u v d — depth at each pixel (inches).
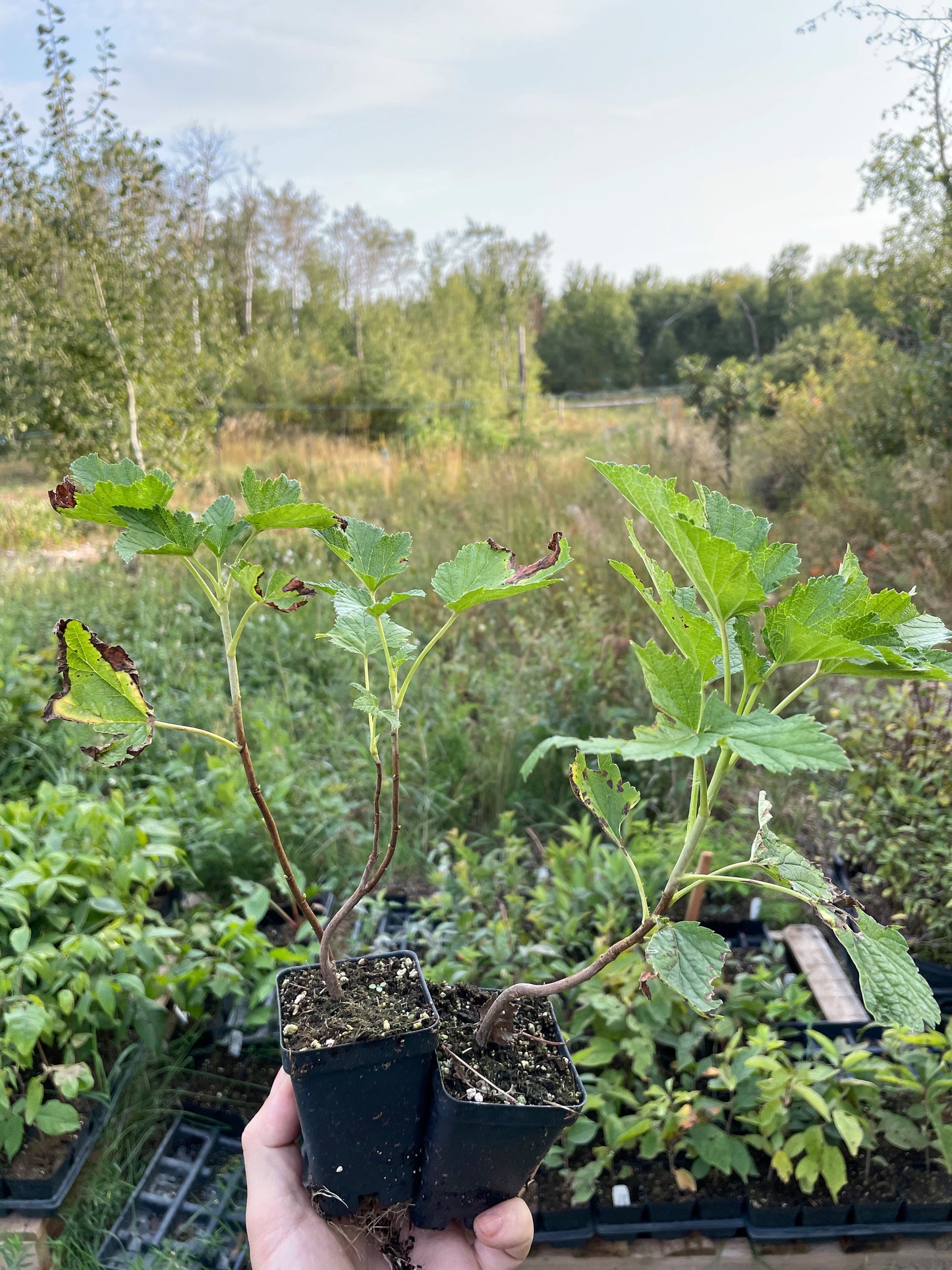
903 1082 83.5
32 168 341.7
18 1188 83.4
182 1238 86.5
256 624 213.2
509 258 1241.4
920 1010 30.9
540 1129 43.3
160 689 166.9
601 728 163.0
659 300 1237.1
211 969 102.2
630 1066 95.5
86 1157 87.6
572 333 1211.9
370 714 40.0
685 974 32.5
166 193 389.4
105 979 88.5
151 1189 91.0
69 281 367.2
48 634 196.2
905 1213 83.7
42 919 98.1
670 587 32.0
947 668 31.8
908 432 316.8
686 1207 84.9
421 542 277.3
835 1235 83.1
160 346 372.8
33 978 86.0
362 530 43.8
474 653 200.5
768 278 1017.5
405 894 131.5
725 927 121.6
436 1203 46.6
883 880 123.3
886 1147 90.6
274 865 124.6
